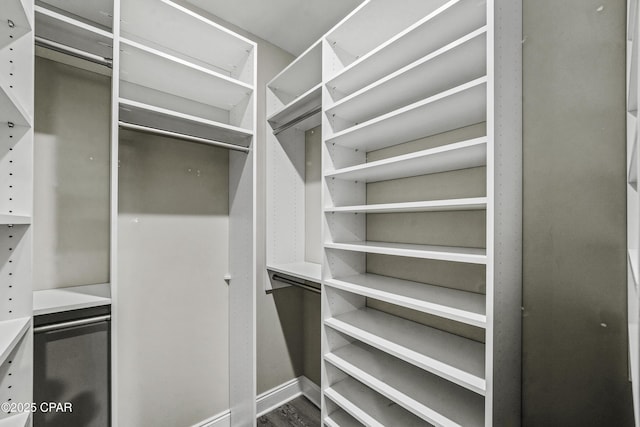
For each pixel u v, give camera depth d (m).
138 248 1.59
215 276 1.88
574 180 1.05
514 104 1.10
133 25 1.45
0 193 0.89
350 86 1.51
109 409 1.14
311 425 1.89
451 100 1.04
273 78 2.01
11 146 0.91
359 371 1.34
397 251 1.19
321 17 1.83
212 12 1.79
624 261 0.96
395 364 1.40
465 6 0.97
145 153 1.62
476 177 1.28
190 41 1.60
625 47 0.95
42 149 1.29
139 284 1.59
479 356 1.12
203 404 1.82
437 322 1.40
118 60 1.19
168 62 1.37
